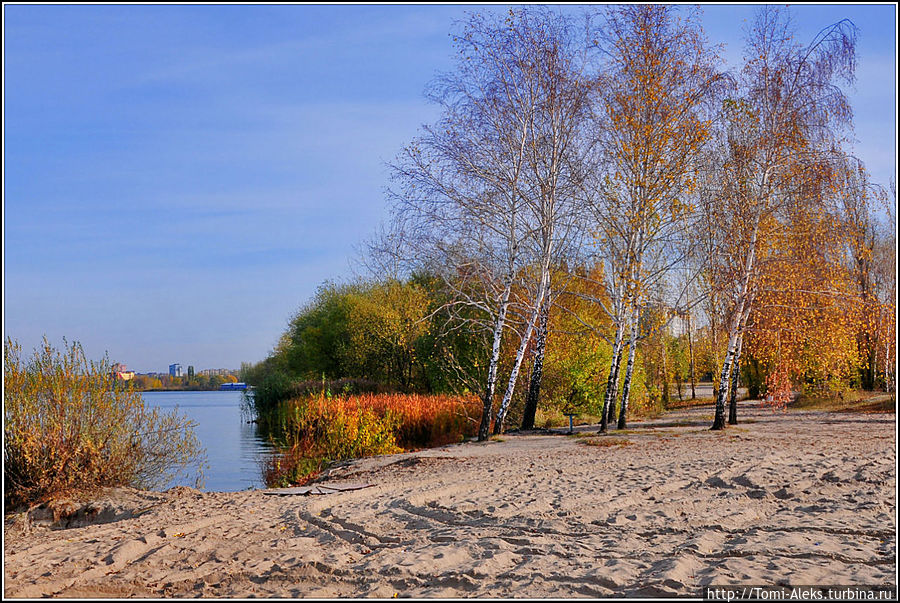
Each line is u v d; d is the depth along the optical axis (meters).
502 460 15.81
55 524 11.34
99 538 9.02
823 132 21.44
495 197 20.64
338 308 45.69
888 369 29.48
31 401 12.68
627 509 9.63
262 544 8.25
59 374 12.94
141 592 6.59
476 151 20.28
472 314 28.17
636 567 6.71
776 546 7.31
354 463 17.14
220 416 42.09
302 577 6.89
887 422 22.73
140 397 13.79
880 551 7.09
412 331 35.41
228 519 9.90
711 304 25.36
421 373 36.94
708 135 20.89
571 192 20.94
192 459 15.48
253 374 66.88
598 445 18.48
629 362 23.98
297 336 54.22
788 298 22.67
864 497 9.95
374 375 40.31
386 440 19.75
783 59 21.78
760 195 21.78
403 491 11.92
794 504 9.83
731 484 11.35
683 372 48.16
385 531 8.88
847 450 15.44
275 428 31.83
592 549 7.50
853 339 24.45
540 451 17.48
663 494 10.81
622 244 22.31
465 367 29.00
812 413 27.89
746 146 21.78
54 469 12.34
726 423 24.45
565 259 23.25
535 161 20.67
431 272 21.78
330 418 19.38
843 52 21.25
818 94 21.36
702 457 14.90
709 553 7.18
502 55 20.36
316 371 46.38
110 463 13.17
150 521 10.05
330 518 9.57
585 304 29.34
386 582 6.61
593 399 28.14
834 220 22.30
